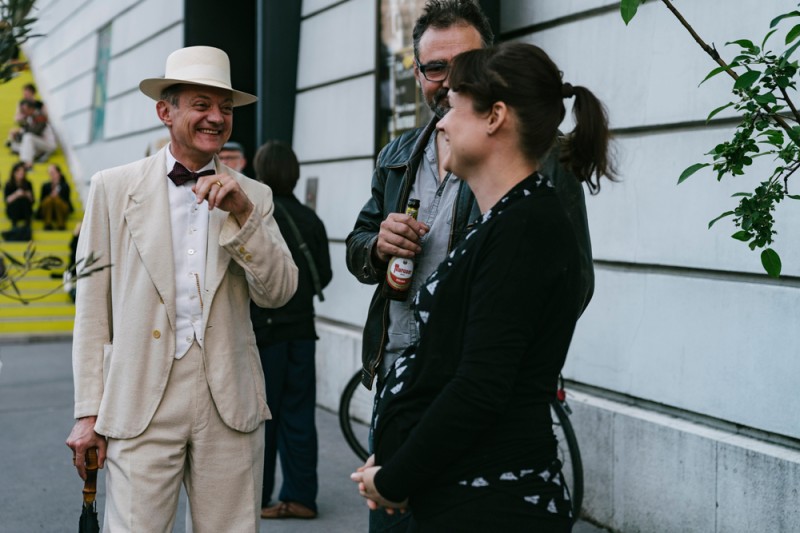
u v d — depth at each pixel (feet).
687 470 14.34
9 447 22.56
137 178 9.96
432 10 8.98
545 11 17.97
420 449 6.12
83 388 9.68
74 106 62.18
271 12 28.37
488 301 6.10
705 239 14.52
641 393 15.67
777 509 12.97
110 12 52.44
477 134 6.52
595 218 16.61
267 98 28.55
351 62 25.57
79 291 9.85
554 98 6.57
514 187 6.47
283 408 16.90
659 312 15.34
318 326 26.27
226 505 9.81
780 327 13.35
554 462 6.50
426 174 9.25
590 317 16.74
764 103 9.02
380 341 9.27
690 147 14.78
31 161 63.93
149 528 9.45
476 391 5.98
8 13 6.66
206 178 9.50
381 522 8.68
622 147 13.53
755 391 13.71
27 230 53.21
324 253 17.17
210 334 9.77
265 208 10.47
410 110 22.31
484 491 6.25
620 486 15.56
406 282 8.82
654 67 15.42
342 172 26.11
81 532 9.76
